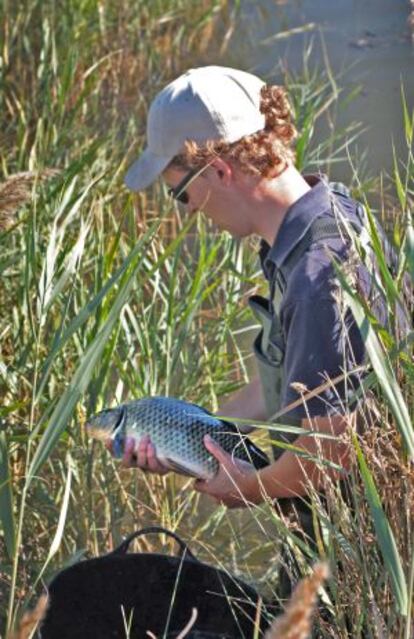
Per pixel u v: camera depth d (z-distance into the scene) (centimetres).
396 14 1116
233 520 518
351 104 923
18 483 479
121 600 377
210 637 369
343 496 354
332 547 335
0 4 924
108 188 714
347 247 340
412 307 356
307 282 336
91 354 339
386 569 325
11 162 742
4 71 846
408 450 310
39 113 839
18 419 493
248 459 375
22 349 518
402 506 333
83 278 568
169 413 379
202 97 355
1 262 539
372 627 329
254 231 363
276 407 375
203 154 354
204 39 1103
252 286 670
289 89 860
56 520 473
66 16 940
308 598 179
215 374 585
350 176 798
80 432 477
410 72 987
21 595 436
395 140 844
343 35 1090
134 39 1010
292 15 1155
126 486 509
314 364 334
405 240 330
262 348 374
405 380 339
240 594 376
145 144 850
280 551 376
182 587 379
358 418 344
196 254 690
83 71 911
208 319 640
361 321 307
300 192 357
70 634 372
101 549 482
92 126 866
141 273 620
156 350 523
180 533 512
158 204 733
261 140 353
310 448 344
